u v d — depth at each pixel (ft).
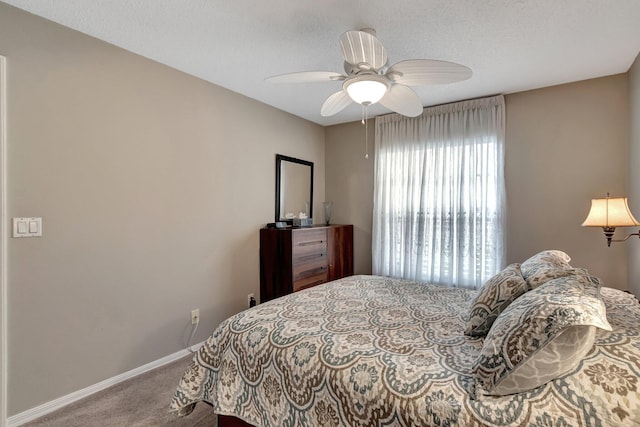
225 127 10.04
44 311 6.37
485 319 4.90
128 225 7.68
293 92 10.41
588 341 3.25
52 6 5.97
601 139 9.09
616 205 6.76
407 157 12.01
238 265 10.50
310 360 4.40
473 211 10.64
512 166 10.32
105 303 7.29
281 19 6.35
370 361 4.15
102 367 7.22
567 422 3.08
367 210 13.50
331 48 7.52
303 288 10.94
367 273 13.48
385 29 6.64
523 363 3.38
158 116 8.27
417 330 5.14
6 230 5.88
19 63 6.04
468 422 3.28
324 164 14.53
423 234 11.62
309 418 4.23
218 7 5.98
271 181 11.79
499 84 9.54
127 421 6.09
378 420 3.71
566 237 9.57
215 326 9.74
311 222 12.57
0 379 5.80
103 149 7.22
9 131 5.92
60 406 6.52
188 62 8.28
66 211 6.66
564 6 5.86
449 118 11.12
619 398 3.09
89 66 6.98
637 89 7.82
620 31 6.69
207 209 9.52
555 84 9.57
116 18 6.35
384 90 6.05
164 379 7.65
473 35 6.87
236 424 5.01
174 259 8.67
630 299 5.62
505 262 10.14
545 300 3.78
